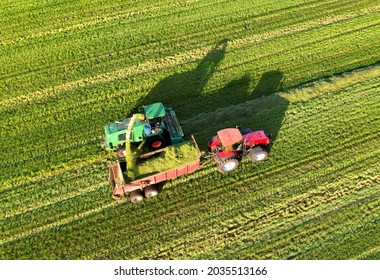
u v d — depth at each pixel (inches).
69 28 943.7
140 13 978.1
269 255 581.0
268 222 613.9
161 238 604.1
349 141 708.7
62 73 842.2
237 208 630.5
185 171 644.1
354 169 670.5
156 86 813.2
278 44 892.0
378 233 595.8
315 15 964.6
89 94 801.6
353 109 758.5
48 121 757.9
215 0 1010.1
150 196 637.9
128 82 821.2
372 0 1008.9
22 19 970.1
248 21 949.8
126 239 604.7
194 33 920.9
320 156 689.6
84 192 655.8
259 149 652.1
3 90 815.1
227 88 807.7
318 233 598.9
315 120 743.1
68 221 622.8
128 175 605.3
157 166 622.8
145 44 898.1
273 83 814.5
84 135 732.7
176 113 767.7
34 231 613.0
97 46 897.5
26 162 695.1
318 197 637.3
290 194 643.5
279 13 972.6
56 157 700.0
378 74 821.9
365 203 628.1
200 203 638.5
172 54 872.3
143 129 672.4
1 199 647.1
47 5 1007.6
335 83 800.3
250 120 748.6
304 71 835.4
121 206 639.1
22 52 890.7
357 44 892.6
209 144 661.3
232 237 601.0
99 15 975.0
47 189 659.4
